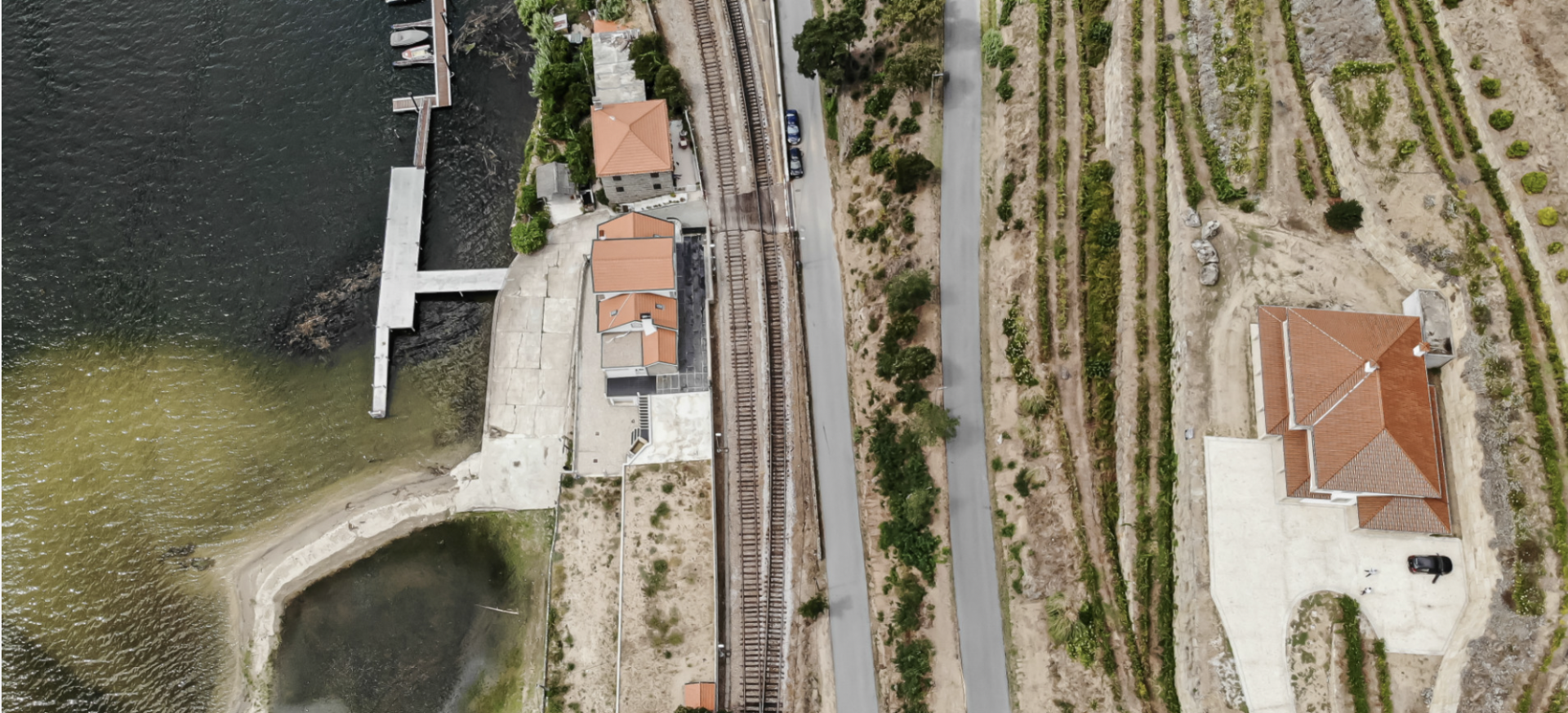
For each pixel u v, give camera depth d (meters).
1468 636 50.00
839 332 68.81
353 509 70.25
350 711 65.56
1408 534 52.25
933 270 65.25
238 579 68.94
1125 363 57.56
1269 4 59.72
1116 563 55.84
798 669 61.91
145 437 72.75
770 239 72.19
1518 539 49.34
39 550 69.50
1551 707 47.41
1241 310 55.97
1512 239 52.50
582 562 66.56
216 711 66.12
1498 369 51.22
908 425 62.69
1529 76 53.19
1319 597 51.66
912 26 70.19
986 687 58.09
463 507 69.56
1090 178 61.22
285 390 74.19
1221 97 59.34
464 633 66.88
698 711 60.66
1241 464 53.72
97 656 67.25
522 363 72.69
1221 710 50.56
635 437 68.50
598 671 64.19
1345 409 50.91
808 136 74.12
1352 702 50.12
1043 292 60.44
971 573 59.69
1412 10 56.25
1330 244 56.44
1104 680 54.06
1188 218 57.50
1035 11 66.31
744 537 65.62
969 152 67.38
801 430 66.50
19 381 74.38
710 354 69.38
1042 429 59.09
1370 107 56.12
